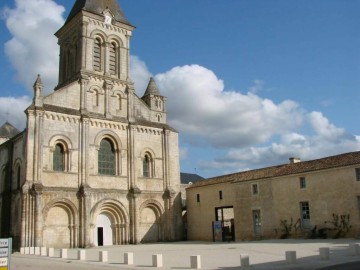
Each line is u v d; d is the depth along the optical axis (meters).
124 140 59.50
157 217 61.00
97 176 55.50
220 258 30.09
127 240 56.62
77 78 58.22
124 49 63.44
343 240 40.72
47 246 50.06
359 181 42.56
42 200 50.22
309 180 47.00
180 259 30.44
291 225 47.88
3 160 59.53
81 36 59.44
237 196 54.53
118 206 56.66
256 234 51.78
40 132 51.69
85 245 51.75
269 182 51.03
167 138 63.72
